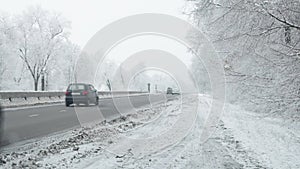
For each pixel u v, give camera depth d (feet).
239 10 33.06
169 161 23.95
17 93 85.97
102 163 23.09
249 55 38.32
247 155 25.22
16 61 159.63
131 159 24.49
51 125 43.68
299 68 31.14
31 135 35.01
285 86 31.89
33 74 174.29
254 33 33.71
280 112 34.09
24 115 56.90
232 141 31.22
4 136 33.81
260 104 37.40
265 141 30.30
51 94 108.37
